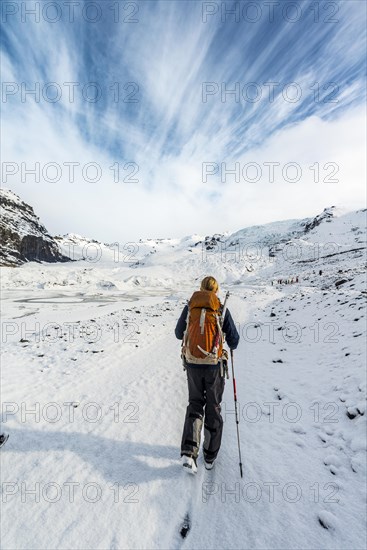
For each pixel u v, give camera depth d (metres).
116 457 3.11
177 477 2.80
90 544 2.10
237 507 2.45
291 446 3.31
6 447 3.31
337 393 4.38
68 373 5.96
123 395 4.82
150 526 2.26
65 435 3.56
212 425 2.83
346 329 7.36
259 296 25.05
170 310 17.17
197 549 2.08
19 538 2.15
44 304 24.03
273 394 4.77
